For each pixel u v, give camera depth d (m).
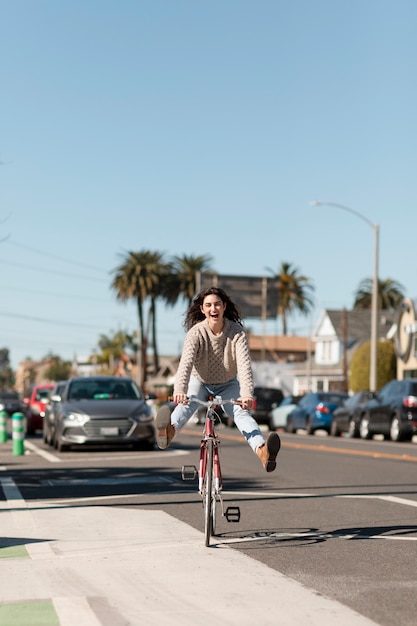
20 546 9.17
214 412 9.36
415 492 14.02
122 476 16.75
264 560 8.38
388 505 12.40
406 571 7.89
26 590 7.20
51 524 10.64
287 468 18.56
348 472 17.62
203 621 6.24
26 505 12.45
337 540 9.49
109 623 6.19
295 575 7.72
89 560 8.39
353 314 92.81
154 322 105.75
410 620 6.25
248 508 12.07
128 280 101.12
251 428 9.12
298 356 123.00
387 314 93.00
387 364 66.69
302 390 92.44
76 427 23.30
